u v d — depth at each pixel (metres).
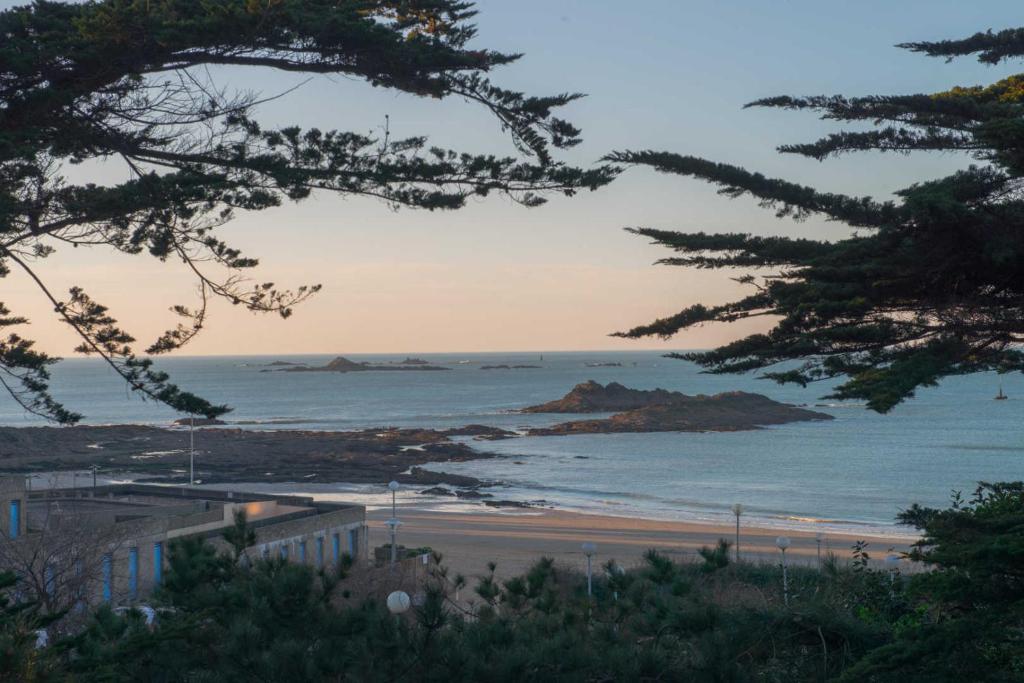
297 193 12.19
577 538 57.72
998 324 8.25
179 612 10.70
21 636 7.08
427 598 10.46
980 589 9.12
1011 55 9.86
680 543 55.78
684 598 11.62
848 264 8.55
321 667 10.18
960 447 118.69
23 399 13.44
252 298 13.63
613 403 198.00
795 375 8.44
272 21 10.66
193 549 11.31
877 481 89.81
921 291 8.52
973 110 9.01
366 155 11.76
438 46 11.66
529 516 69.19
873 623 12.30
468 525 63.06
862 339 8.20
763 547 54.31
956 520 9.50
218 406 13.42
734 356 8.68
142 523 31.36
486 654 10.34
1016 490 11.98
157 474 98.62
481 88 11.61
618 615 11.73
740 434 137.75
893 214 8.45
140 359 13.34
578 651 10.38
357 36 10.99
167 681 10.38
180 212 12.91
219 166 12.13
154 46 11.07
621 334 8.91
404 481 91.69
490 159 11.52
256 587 10.85
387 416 194.62
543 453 117.44
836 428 145.25
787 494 82.31
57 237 13.12
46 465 105.50
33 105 10.66
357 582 25.19
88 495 41.78
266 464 105.38
